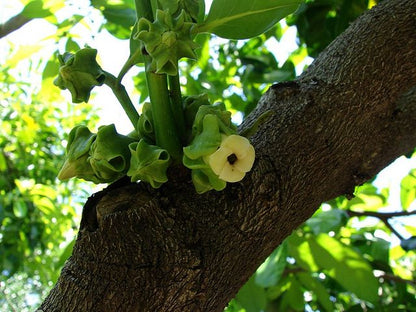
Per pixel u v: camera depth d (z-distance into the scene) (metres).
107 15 0.28
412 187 0.35
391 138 0.18
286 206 0.15
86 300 0.13
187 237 0.13
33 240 0.57
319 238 0.29
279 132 0.16
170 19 0.13
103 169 0.14
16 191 0.55
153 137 0.14
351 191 0.17
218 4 0.16
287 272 0.34
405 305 0.34
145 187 0.14
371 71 0.17
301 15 0.33
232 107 0.39
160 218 0.13
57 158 0.67
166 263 0.13
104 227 0.13
